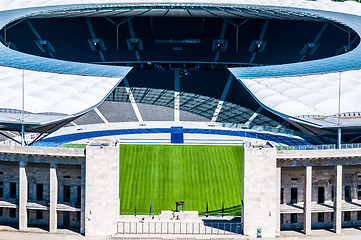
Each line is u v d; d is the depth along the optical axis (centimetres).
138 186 12000
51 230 10031
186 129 15600
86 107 12269
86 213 9669
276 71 15175
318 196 10562
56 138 14325
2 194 10650
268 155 9588
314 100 12838
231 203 11394
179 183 12156
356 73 14188
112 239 9512
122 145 14000
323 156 9894
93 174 9588
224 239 9531
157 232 9800
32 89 12950
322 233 10175
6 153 10050
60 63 15400
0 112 11394
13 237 9725
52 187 9969
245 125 15825
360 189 10712
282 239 9769
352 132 11281
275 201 9694
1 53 15788
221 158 13375
